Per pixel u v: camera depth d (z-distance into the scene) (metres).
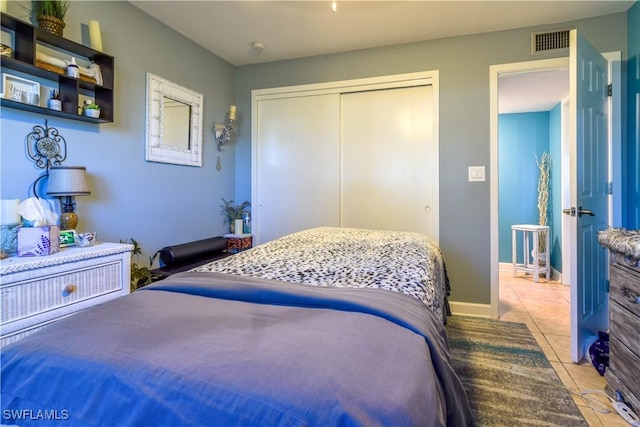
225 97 3.40
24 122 1.76
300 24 2.66
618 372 1.60
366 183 3.18
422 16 2.52
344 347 0.65
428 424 0.53
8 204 1.59
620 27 2.44
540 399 1.63
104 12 2.17
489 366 1.95
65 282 1.54
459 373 1.87
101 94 2.10
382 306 0.82
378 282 1.03
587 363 1.98
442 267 2.01
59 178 1.80
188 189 2.94
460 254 2.88
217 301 0.92
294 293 0.89
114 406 0.58
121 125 2.30
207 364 0.60
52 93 1.87
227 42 2.98
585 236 2.07
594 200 2.19
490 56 2.77
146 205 2.51
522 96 3.80
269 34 2.82
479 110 2.80
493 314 2.79
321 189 3.31
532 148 4.48
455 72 2.86
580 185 2.00
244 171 3.56
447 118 2.89
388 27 2.69
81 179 1.87
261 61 3.41
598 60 2.28
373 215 3.16
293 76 3.35
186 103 2.89
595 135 2.22
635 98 2.31
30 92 1.74
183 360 0.62
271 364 0.59
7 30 1.70
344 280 1.06
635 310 1.48
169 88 2.69
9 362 0.67
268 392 0.54
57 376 0.63
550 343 2.27
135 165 2.42
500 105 4.17
